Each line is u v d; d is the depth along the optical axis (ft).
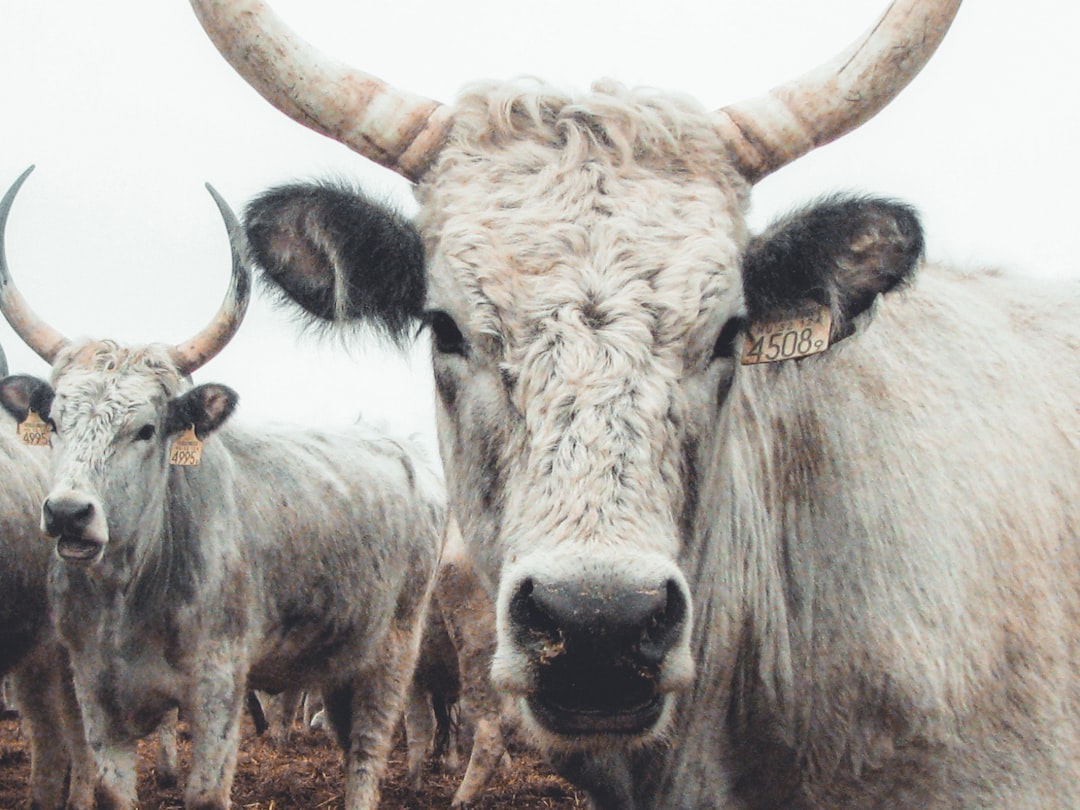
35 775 23.72
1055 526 10.23
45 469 25.49
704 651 10.21
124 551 20.08
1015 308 11.93
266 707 42.09
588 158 9.09
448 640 30.37
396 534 26.84
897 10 9.56
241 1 9.55
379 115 9.73
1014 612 9.80
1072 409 10.93
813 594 10.39
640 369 8.05
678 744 10.37
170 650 20.71
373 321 10.22
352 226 9.77
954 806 9.66
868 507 10.28
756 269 9.71
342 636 25.08
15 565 23.59
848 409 10.64
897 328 11.11
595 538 7.45
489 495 8.59
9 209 23.29
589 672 7.39
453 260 8.86
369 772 25.29
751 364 10.38
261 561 22.88
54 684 24.00
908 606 9.89
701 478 8.72
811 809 10.46
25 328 23.17
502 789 27.94
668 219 8.73
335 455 26.73
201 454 21.80
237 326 22.80
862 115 9.66
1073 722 9.65
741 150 9.68
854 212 9.34
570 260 8.46
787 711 10.41
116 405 20.35
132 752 20.97
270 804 26.40
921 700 9.67
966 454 10.36
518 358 8.27
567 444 7.78
